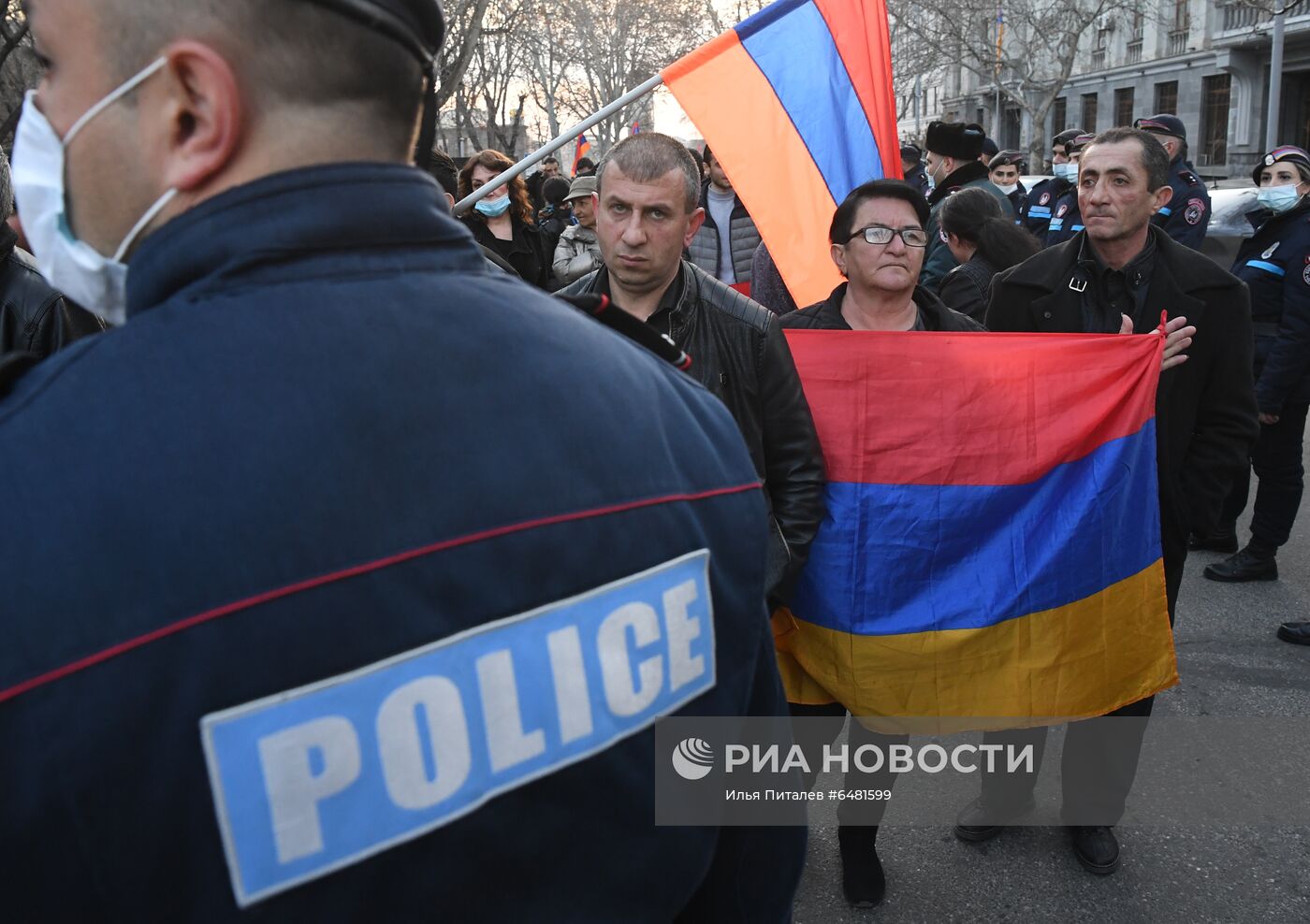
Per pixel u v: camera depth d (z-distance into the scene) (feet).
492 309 2.48
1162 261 8.70
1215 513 8.71
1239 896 8.57
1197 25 99.19
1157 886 8.73
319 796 2.03
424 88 2.58
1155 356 7.80
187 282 2.26
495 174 16.35
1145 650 8.20
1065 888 8.71
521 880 2.31
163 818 1.93
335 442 2.10
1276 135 67.31
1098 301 8.93
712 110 11.01
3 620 1.88
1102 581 7.91
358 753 2.07
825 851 9.21
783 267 11.04
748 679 2.91
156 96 2.25
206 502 1.98
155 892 1.96
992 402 7.69
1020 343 7.70
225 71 2.21
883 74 10.95
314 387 2.13
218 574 1.96
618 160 7.30
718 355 7.38
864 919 8.39
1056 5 100.58
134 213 2.36
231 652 1.95
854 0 10.85
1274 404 14.49
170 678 1.92
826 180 10.96
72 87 2.30
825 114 10.94
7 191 7.36
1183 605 14.90
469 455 2.25
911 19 110.83
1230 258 29.19
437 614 2.15
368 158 2.40
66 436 1.99
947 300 12.41
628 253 7.27
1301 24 85.76
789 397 7.44
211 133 2.24
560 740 2.34
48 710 1.88
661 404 2.76
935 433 7.72
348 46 2.30
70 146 2.34
